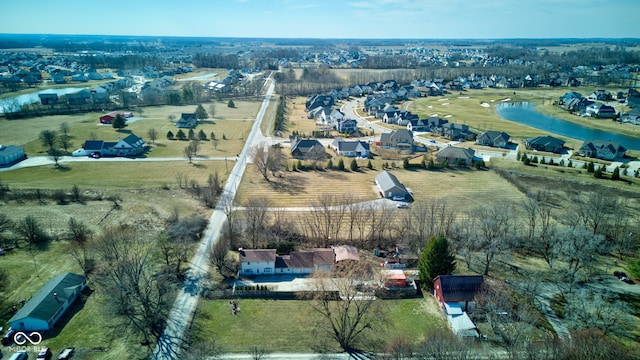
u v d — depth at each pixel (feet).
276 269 223.51
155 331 177.17
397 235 261.44
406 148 468.34
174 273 217.36
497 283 206.69
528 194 328.08
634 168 387.55
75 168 378.12
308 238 256.52
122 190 330.34
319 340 173.99
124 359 160.97
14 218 276.62
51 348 164.96
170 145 461.78
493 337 173.88
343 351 167.94
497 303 184.55
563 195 326.03
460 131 517.55
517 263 232.12
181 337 174.09
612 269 224.94
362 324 183.73
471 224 270.05
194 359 153.69
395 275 212.23
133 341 171.12
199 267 226.99
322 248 246.68
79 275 208.23
